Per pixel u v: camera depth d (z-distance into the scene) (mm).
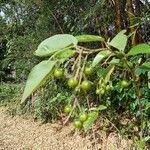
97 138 6371
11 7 9742
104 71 1591
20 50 9219
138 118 4578
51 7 8391
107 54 1252
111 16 7246
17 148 7711
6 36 10078
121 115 5602
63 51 1134
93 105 5461
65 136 7441
